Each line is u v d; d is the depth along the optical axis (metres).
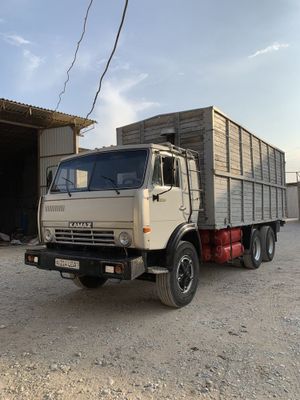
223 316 5.50
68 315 5.61
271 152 11.36
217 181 7.36
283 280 7.97
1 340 4.63
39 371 3.78
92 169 5.85
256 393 3.32
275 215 11.52
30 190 23.14
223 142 7.73
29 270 9.27
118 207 5.18
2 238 18.77
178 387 3.45
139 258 5.09
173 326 5.09
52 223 5.87
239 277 8.36
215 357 4.08
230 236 8.02
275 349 4.27
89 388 3.44
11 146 22.19
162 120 7.91
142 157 5.54
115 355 4.16
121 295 6.73
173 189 5.88
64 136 17.45
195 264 6.30
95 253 5.42
